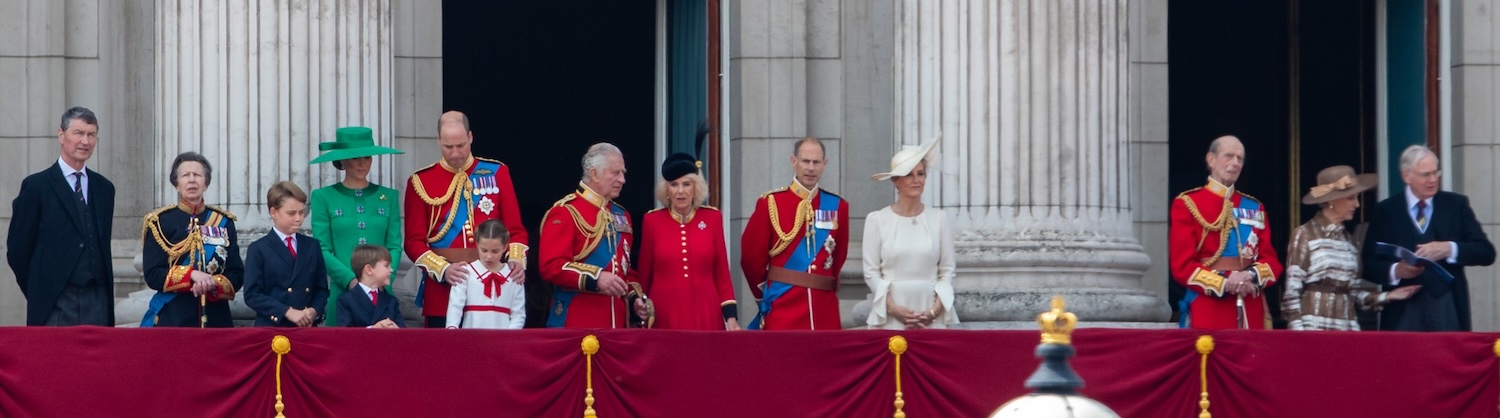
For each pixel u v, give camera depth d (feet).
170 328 126.31
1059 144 159.94
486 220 143.33
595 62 297.33
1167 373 130.31
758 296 148.87
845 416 128.98
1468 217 146.82
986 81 160.45
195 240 138.62
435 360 127.24
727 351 128.77
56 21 176.24
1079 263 158.92
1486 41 183.73
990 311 156.15
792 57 180.75
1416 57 189.06
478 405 127.13
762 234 146.00
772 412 128.67
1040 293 157.07
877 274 143.43
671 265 143.33
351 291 140.56
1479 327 181.57
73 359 125.70
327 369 126.62
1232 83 268.62
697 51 187.32
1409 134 189.88
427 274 142.10
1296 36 232.32
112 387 125.49
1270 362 130.82
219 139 156.25
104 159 175.63
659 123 190.70
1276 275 144.97
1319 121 231.71
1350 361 130.93
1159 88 184.75
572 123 296.92
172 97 158.20
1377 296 146.00
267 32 156.97
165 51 159.22
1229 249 145.59
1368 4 195.11
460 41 295.07
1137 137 184.34
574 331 127.95
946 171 160.86
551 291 168.66
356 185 147.64
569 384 127.65
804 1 181.16
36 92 176.04
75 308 138.62
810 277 145.07
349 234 146.00
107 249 140.36
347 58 158.81
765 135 180.34
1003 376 129.18
